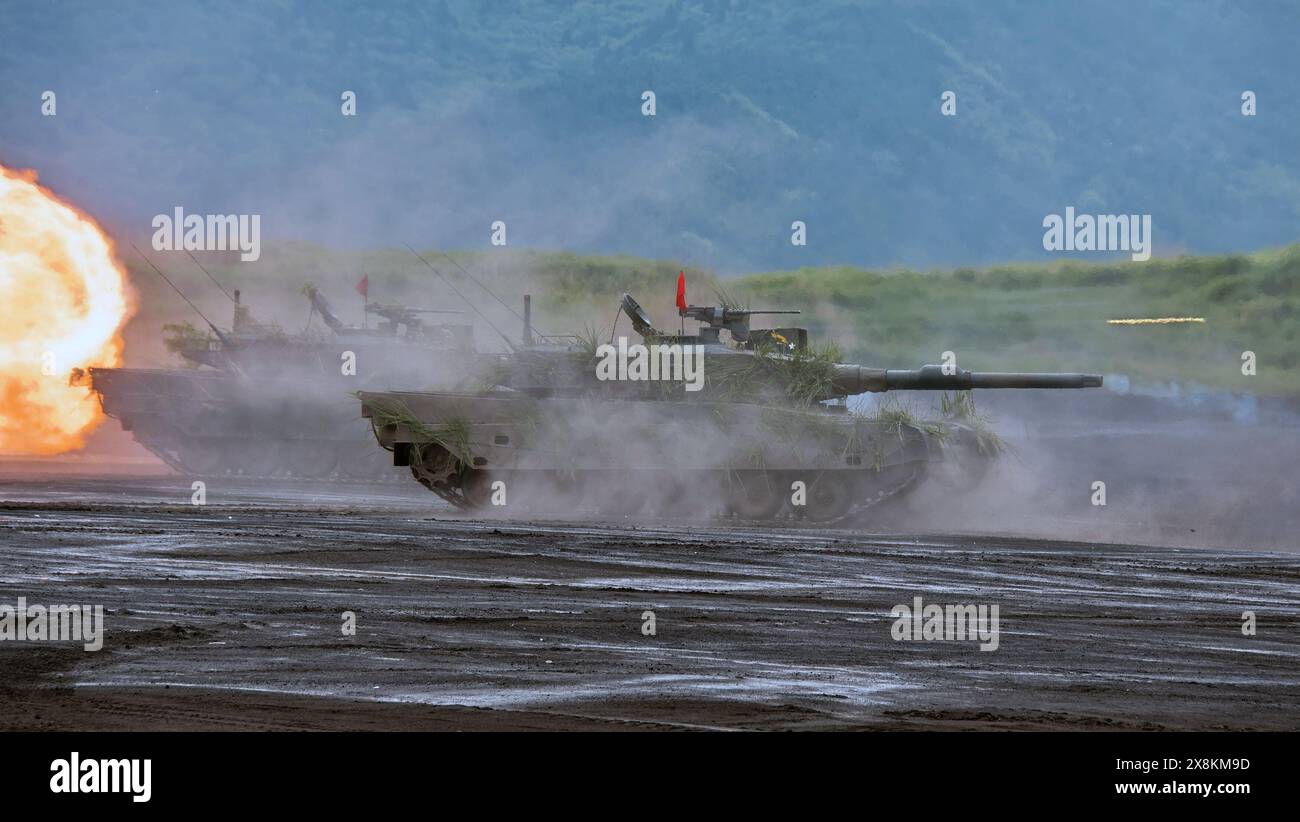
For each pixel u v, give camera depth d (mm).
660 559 95562
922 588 84938
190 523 111188
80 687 51969
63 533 102188
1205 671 60188
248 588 78875
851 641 65812
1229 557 106125
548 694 52125
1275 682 58125
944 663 60625
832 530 124625
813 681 55750
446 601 75812
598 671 56844
